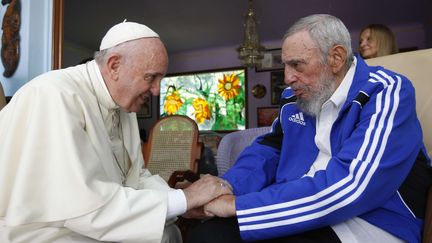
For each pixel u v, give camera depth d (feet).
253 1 17.70
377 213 3.36
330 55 3.64
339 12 18.69
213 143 16.08
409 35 20.48
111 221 3.15
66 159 3.18
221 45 24.80
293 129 4.26
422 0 16.97
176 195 3.51
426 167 3.49
